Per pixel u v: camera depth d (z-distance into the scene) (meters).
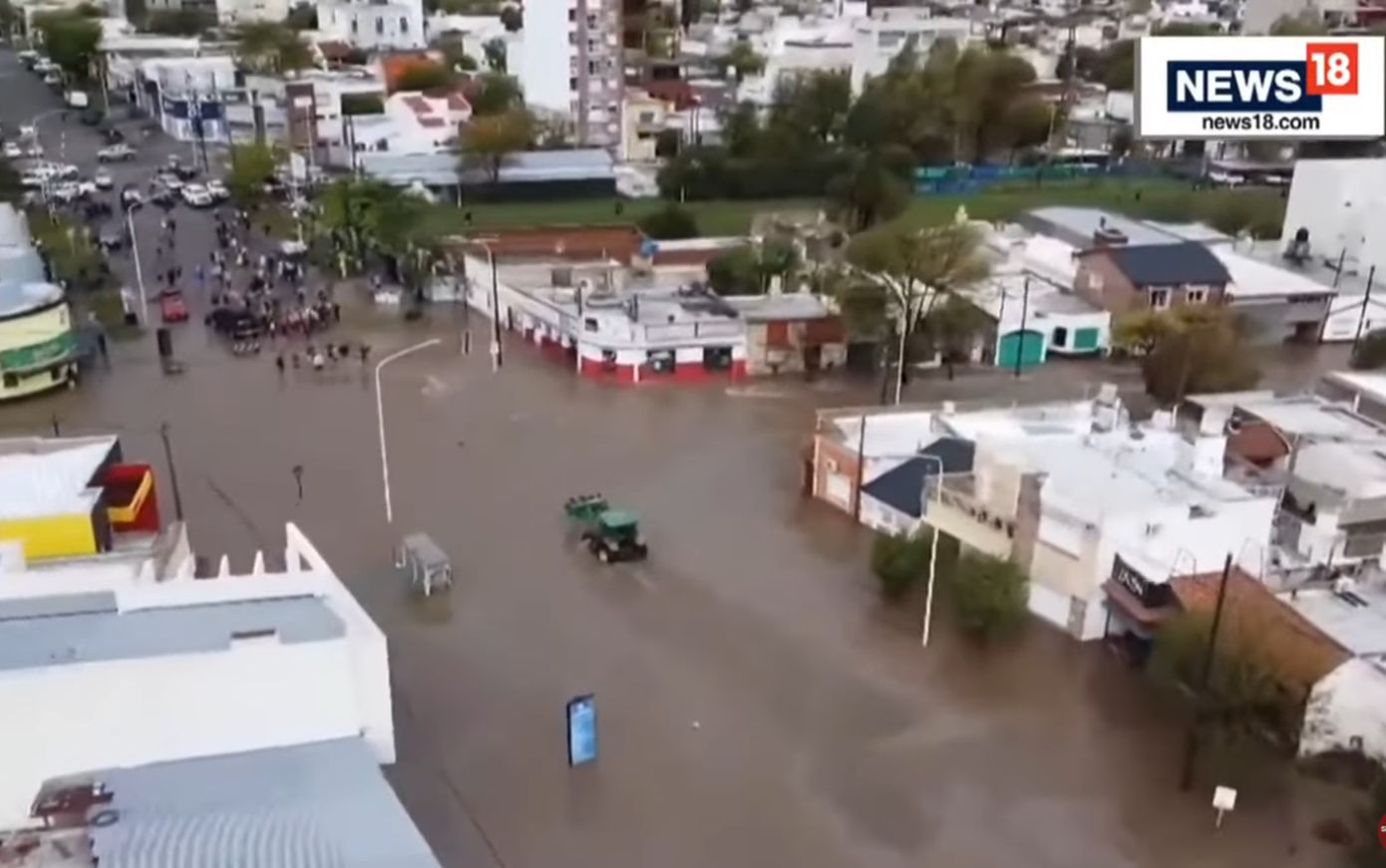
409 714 46.22
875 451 64.50
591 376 83.75
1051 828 41.44
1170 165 152.50
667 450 72.00
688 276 100.38
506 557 58.47
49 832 31.97
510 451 71.00
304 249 107.94
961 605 52.94
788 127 140.50
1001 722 47.16
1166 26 198.75
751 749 45.03
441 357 86.56
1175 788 43.66
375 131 136.75
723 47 192.88
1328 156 145.62
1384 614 49.56
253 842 32.03
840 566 58.88
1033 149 153.88
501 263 99.94
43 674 34.97
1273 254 111.19
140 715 36.03
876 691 48.84
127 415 74.12
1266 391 78.50
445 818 40.81
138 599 40.69
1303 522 57.31
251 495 63.88
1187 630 46.38
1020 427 64.25
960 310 87.75
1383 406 70.44
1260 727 45.09
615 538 58.38
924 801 42.56
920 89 148.25
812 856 39.78
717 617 53.94
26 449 52.12
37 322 75.38
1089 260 98.12
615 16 141.38
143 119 164.75
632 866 39.03
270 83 155.25
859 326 86.56
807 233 113.06
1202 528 52.53
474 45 190.12
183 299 94.94
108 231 112.12
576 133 144.12
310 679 37.97
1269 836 41.34
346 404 77.38
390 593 54.94
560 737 45.31
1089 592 51.94
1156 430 62.69
